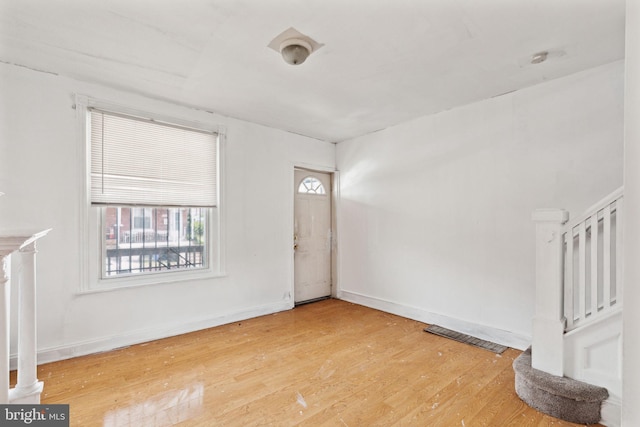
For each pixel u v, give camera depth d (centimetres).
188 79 272
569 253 205
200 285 339
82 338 271
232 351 282
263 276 391
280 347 291
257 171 388
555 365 200
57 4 177
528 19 190
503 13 185
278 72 260
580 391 183
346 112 351
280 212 409
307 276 455
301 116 364
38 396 173
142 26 199
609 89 242
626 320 71
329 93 301
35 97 251
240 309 370
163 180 318
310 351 283
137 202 302
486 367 252
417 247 370
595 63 242
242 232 373
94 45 220
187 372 243
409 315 377
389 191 402
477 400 207
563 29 200
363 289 436
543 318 206
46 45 219
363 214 436
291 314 394
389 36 209
